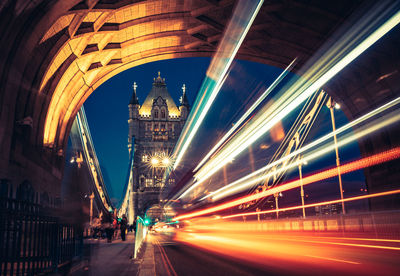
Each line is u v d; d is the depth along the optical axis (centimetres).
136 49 2694
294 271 711
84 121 3155
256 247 1390
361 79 2552
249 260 959
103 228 1903
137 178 12706
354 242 1434
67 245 636
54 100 2241
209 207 7631
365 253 1020
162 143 13188
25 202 480
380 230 1720
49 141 2272
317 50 2656
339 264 796
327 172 4334
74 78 2422
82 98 2750
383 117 2475
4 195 425
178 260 1041
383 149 2566
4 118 1280
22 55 1382
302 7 2242
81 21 1827
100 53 2430
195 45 2838
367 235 1805
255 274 694
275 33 2603
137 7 2117
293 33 2561
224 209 7125
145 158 12988
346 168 3397
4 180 429
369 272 669
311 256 980
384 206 2536
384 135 2522
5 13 1219
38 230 519
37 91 1775
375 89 2503
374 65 2372
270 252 1156
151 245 1769
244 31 2556
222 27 2478
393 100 2344
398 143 2362
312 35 2527
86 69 2478
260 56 2966
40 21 1391
